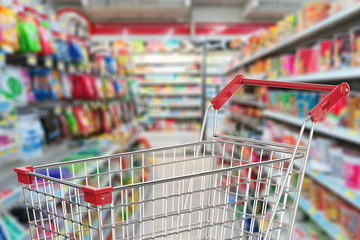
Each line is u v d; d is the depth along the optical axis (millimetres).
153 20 8344
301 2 6871
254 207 872
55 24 2518
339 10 1657
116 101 4090
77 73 2912
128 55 5348
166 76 7184
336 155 1614
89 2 6473
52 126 2182
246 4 7723
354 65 1511
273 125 2666
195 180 1075
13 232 1381
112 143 2854
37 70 2172
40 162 1837
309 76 1921
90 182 1677
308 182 1980
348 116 1538
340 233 1522
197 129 7340
